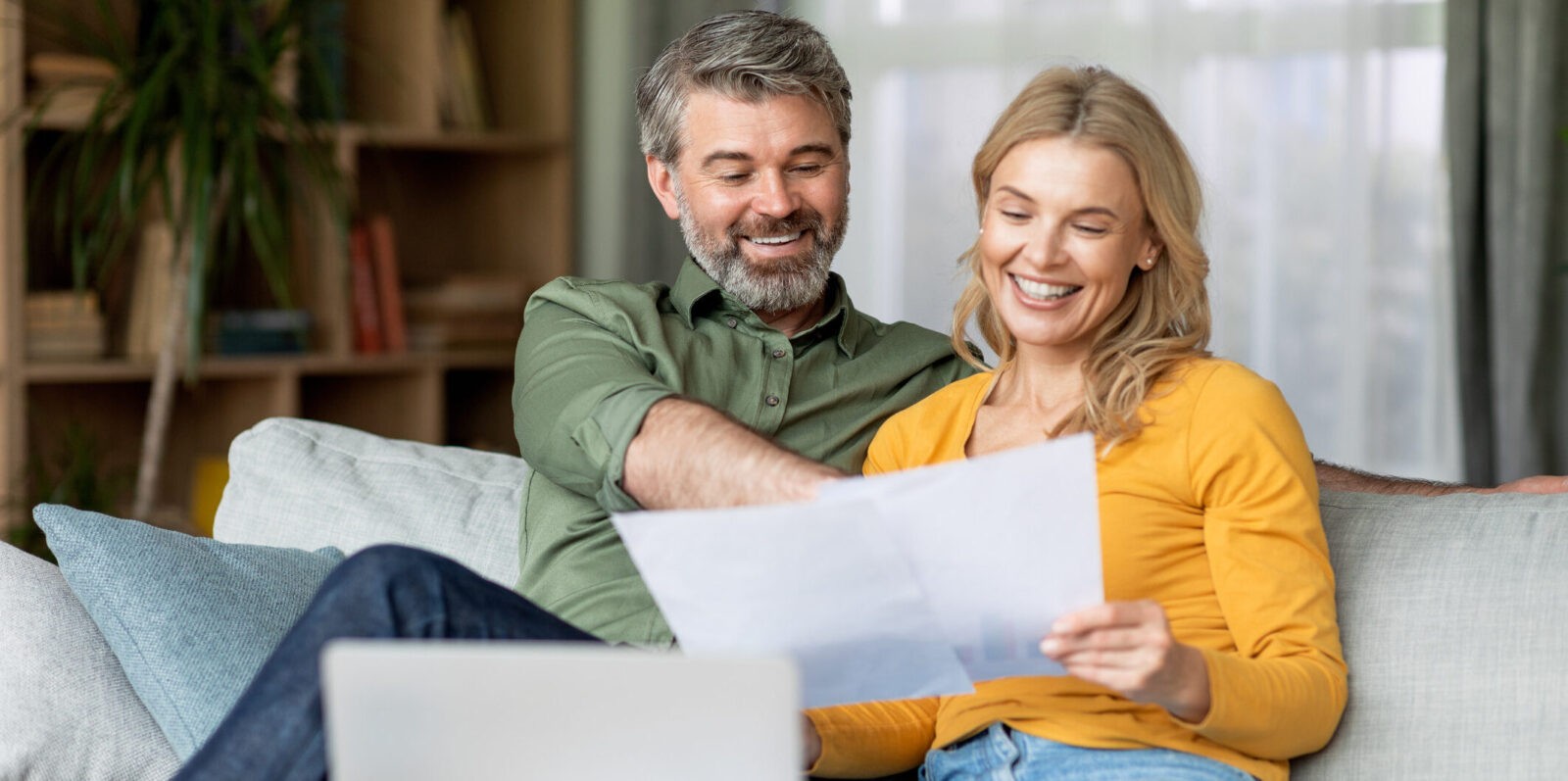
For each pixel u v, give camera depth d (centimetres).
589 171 408
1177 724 129
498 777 95
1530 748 131
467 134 369
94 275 328
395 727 94
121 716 146
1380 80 345
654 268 394
